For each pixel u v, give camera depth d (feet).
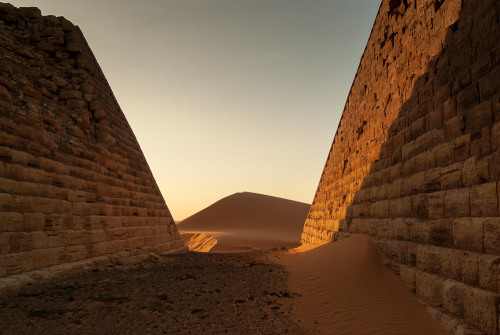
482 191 21.13
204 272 41.70
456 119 24.73
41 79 46.78
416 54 32.22
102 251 47.42
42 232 36.73
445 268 24.39
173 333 23.02
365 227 43.57
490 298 19.08
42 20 52.85
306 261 43.39
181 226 263.49
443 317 23.06
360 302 28.25
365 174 45.50
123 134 61.31
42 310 25.53
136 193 61.36
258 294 32.01
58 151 42.29
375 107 43.50
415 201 30.42
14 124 35.22
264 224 247.29
